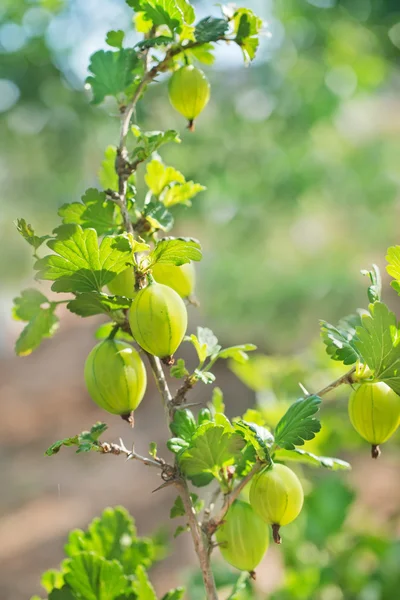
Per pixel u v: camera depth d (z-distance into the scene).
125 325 1.15
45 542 6.39
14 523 6.79
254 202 6.69
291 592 2.30
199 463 1.12
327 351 1.11
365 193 7.03
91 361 1.12
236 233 7.00
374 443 1.11
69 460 8.27
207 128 6.43
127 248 1.05
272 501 1.04
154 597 1.26
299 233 7.57
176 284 1.23
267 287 7.22
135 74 1.30
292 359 2.84
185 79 1.28
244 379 2.77
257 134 6.58
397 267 1.12
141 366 1.14
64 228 1.02
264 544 1.15
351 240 7.68
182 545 5.71
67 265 1.06
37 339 1.28
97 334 1.28
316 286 7.18
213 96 6.51
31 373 10.70
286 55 6.74
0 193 7.79
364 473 6.00
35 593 5.57
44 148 6.71
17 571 5.91
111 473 7.81
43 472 7.98
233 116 6.52
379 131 7.69
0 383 10.54
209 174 6.43
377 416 1.08
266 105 6.61
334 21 6.89
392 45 7.68
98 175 1.37
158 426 8.86
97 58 1.30
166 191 1.34
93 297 1.10
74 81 6.23
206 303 7.70
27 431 9.09
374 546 2.57
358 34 7.09
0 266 8.82
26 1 5.82
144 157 1.20
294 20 6.76
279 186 6.68
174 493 7.08
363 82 7.00
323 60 6.89
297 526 2.50
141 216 1.25
